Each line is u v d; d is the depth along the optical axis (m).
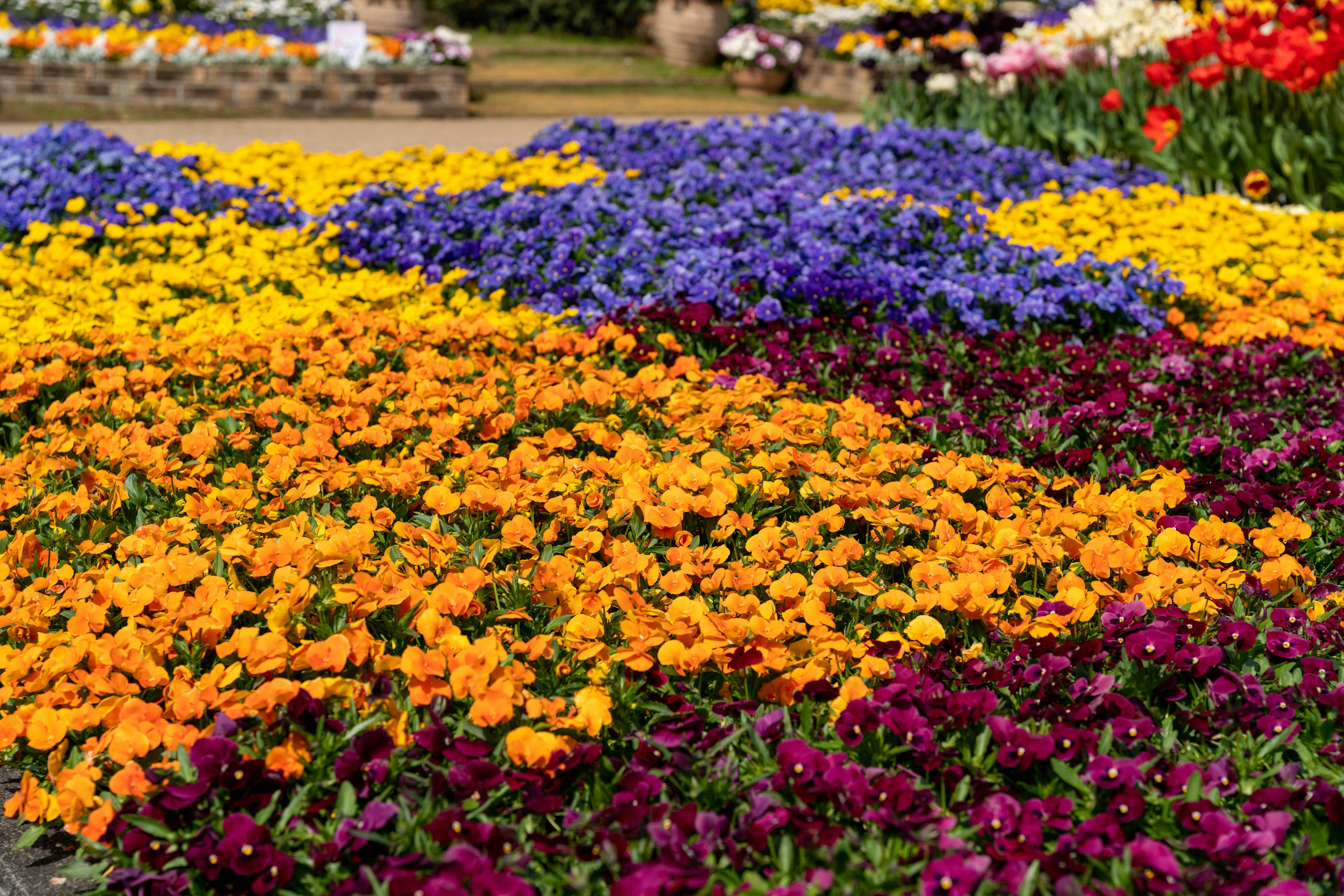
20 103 12.62
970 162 8.11
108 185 7.04
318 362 4.75
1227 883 2.21
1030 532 3.39
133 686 2.76
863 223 6.27
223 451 4.12
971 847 2.31
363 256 6.29
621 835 2.30
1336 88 8.25
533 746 2.48
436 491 3.47
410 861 2.24
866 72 16.00
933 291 5.59
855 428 4.01
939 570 3.13
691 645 2.87
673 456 4.09
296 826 2.39
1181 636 2.90
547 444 3.96
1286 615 3.00
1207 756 2.64
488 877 2.14
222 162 7.83
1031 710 2.71
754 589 3.24
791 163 8.19
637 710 2.77
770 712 2.67
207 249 6.35
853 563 3.37
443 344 5.13
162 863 2.33
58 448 3.93
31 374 4.43
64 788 2.46
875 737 2.62
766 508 3.72
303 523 3.33
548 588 3.12
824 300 5.66
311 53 13.46
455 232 6.45
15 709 2.89
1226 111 8.48
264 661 2.68
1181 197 7.68
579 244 6.19
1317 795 2.41
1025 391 4.68
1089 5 17.31
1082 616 2.99
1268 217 6.88
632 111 14.68
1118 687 2.81
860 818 2.38
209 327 5.23
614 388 4.41
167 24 15.99
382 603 2.91
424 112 13.61
